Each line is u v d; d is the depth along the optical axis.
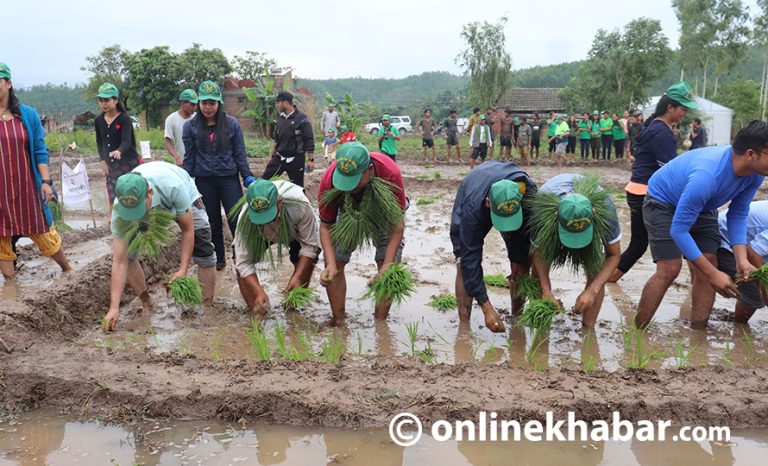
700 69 49.22
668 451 3.78
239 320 5.87
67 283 6.01
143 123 41.12
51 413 4.23
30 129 6.74
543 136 41.25
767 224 5.71
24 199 6.75
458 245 5.60
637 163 6.28
